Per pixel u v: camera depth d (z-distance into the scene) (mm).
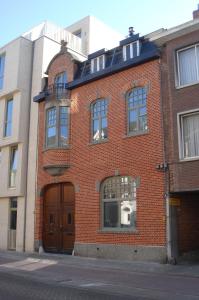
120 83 18766
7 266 16031
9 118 24828
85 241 18859
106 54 20281
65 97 21203
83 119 20219
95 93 19875
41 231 21500
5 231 23719
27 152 23266
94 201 18828
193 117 15969
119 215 17844
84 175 19547
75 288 10820
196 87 15797
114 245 17500
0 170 24734
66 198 20812
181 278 12617
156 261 15789
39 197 21828
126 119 18203
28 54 24516
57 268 15336
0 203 24625
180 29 16594
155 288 10758
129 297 9492
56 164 20406
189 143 15914
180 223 16297
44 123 22031
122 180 18047
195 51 16297
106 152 18703
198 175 15055
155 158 16609
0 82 25812
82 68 21438
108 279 12461
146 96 17547
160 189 16188
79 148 20078
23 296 9445
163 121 16656
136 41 18703
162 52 17281
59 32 28062
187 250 16422
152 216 16281
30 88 24141
